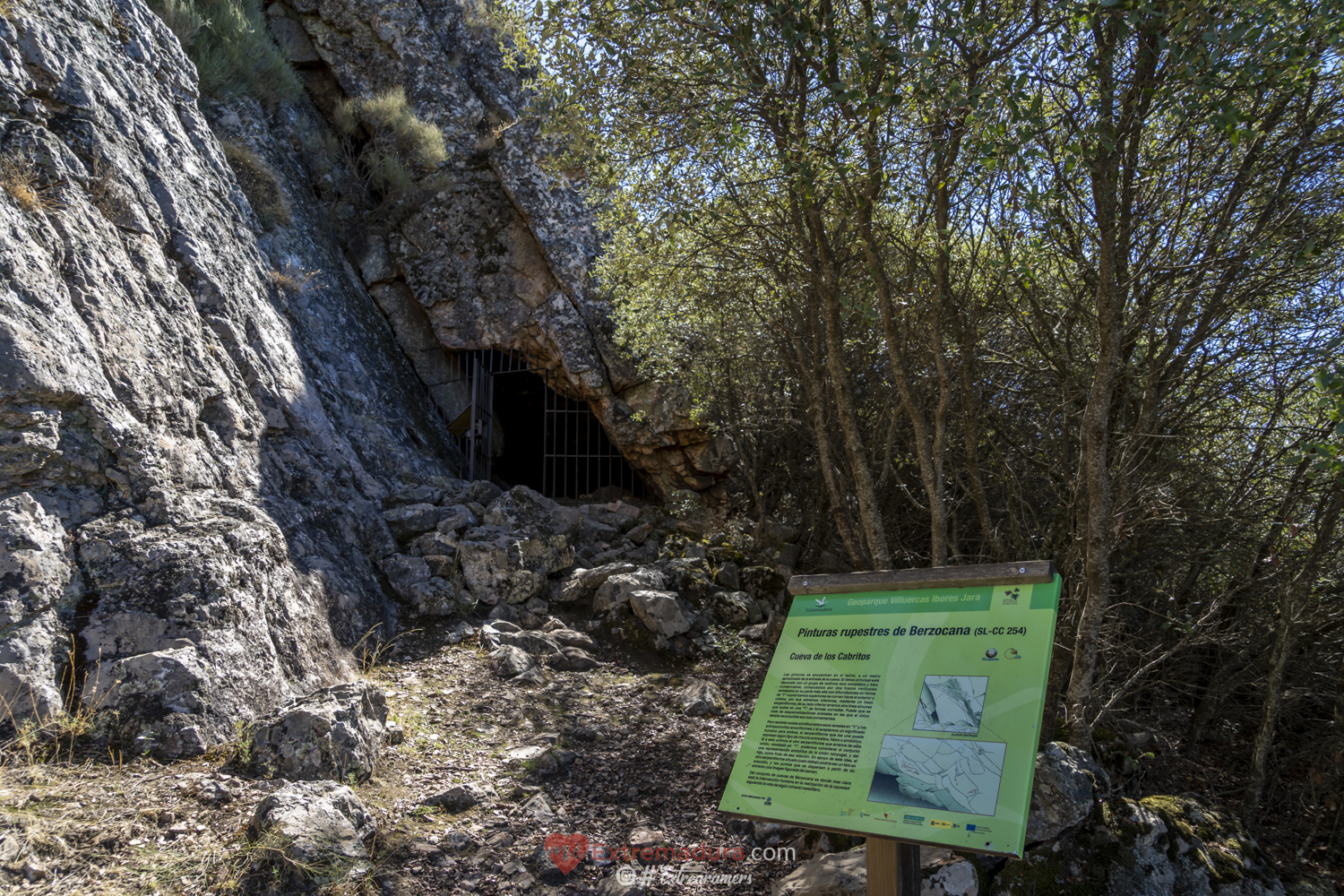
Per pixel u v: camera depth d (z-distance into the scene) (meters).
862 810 2.07
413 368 11.01
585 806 3.87
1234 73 2.93
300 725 3.65
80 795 3.06
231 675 3.98
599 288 9.36
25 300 4.24
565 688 5.49
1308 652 5.41
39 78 5.23
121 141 5.80
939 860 3.05
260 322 7.03
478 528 7.39
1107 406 3.54
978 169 3.74
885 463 5.27
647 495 12.22
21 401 4.04
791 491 10.03
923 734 2.11
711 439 10.22
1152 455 4.86
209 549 4.31
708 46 4.14
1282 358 4.36
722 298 6.02
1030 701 2.00
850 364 6.95
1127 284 3.77
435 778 3.92
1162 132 4.21
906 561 8.34
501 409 13.35
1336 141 3.81
